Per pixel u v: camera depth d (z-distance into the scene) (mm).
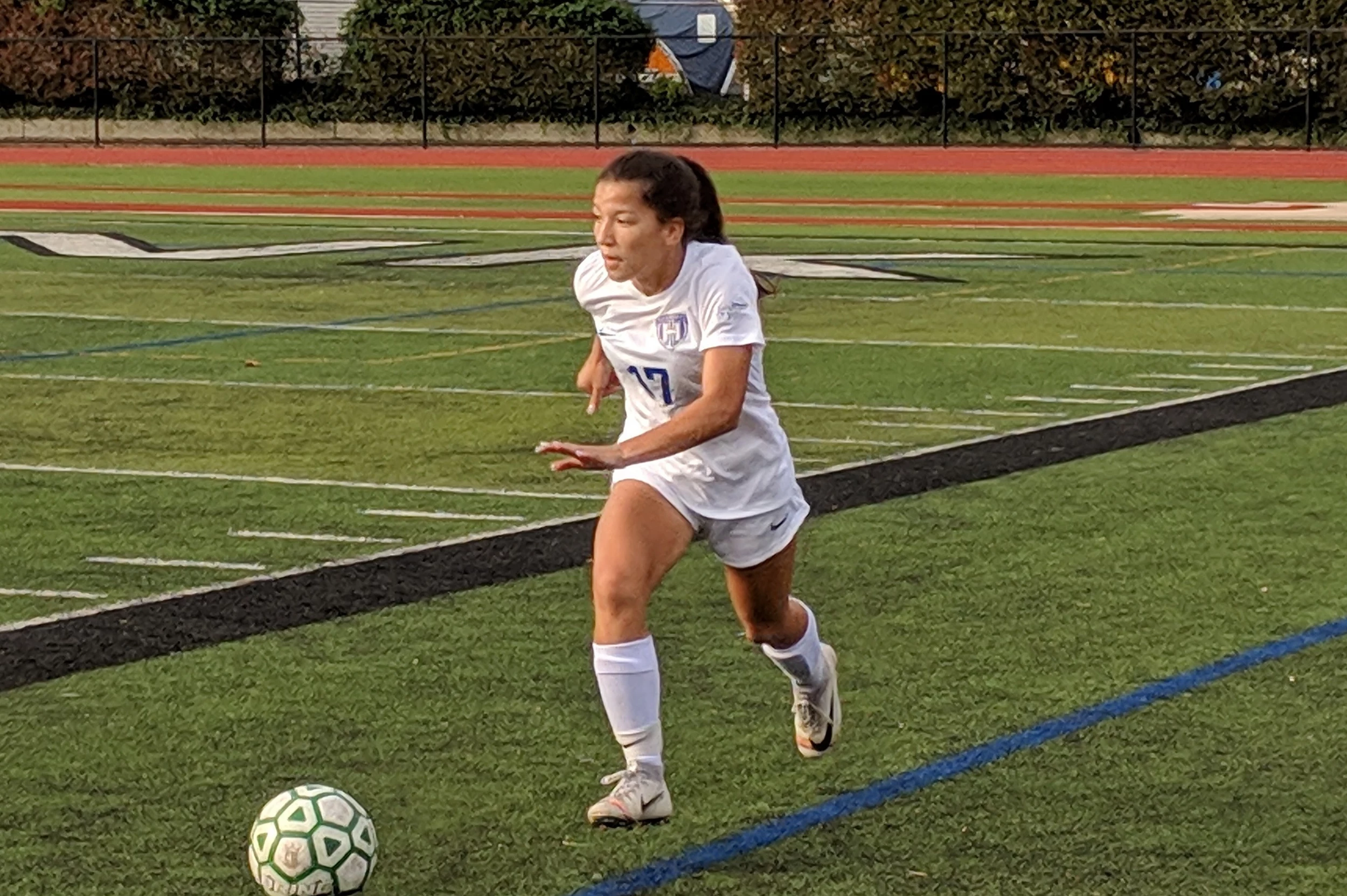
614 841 9945
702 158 72625
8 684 12461
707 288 9711
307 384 24344
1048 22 74812
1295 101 72312
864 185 61375
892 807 10367
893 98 76875
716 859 9703
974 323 29500
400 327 29484
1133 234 44312
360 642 13375
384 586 14836
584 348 27344
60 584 14938
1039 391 23484
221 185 62875
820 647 10656
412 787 10688
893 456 19625
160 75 82188
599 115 78188
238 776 10844
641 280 9789
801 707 10789
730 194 57406
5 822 10188
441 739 11445
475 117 81250
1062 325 29156
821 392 23484
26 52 82250
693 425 9523
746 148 76812
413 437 20875
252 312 31328
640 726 9742
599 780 10789
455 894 9297
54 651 13172
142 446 20422
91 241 43312
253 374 25016
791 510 10195
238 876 9477
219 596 14555
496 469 19219
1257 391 23172
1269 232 44469
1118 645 13273
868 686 12414
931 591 14680
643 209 9617
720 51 88000
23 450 20188
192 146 79875
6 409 22547
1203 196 55812
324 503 17719
